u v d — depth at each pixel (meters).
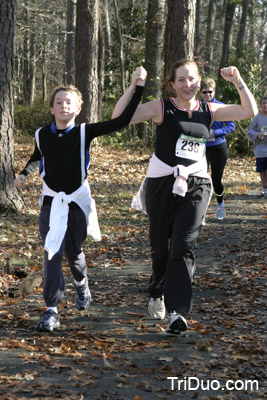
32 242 8.25
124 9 27.30
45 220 4.70
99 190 13.33
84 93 20.44
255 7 49.56
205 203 4.65
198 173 4.62
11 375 3.72
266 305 5.54
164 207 4.64
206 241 8.41
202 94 8.30
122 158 18.91
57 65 44.84
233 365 4.07
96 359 4.07
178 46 15.92
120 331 4.73
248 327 4.90
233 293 5.92
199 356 4.20
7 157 9.84
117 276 6.62
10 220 9.43
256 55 23.02
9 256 7.42
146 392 3.59
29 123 25.45
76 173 4.66
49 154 4.66
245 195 12.88
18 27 33.50
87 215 4.74
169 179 4.57
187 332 4.74
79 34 20.34
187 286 4.52
